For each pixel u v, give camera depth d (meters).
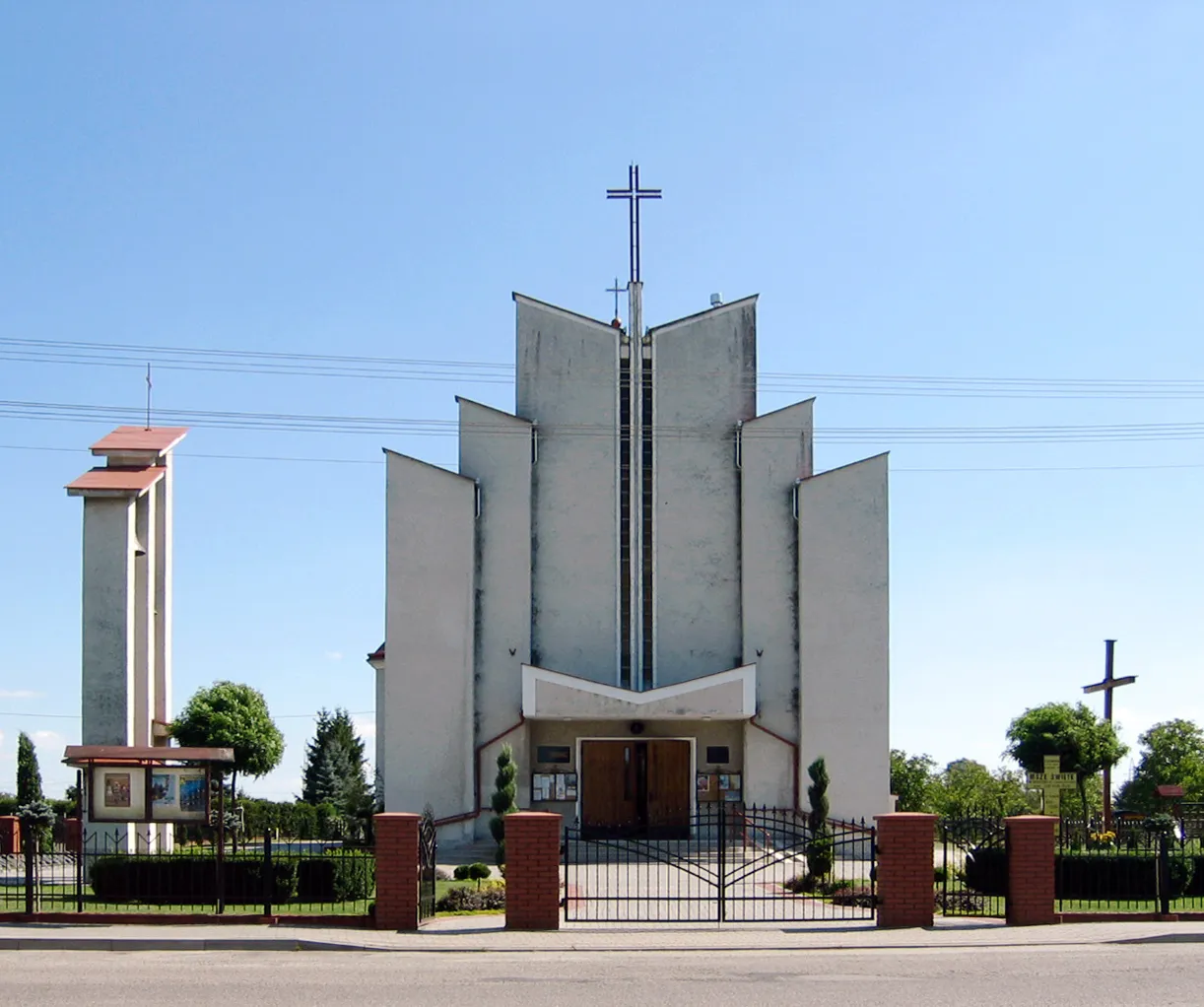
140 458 40.91
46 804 52.88
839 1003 16.05
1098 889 26.14
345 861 26.42
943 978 17.77
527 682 40.47
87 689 37.72
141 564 39.88
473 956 20.06
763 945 20.80
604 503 43.38
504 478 43.00
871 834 24.91
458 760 41.47
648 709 40.50
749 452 43.28
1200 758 91.56
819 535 42.38
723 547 43.28
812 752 41.41
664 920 22.89
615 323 45.03
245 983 17.45
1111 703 52.75
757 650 42.31
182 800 28.34
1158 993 16.62
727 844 39.06
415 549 42.25
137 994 16.64
